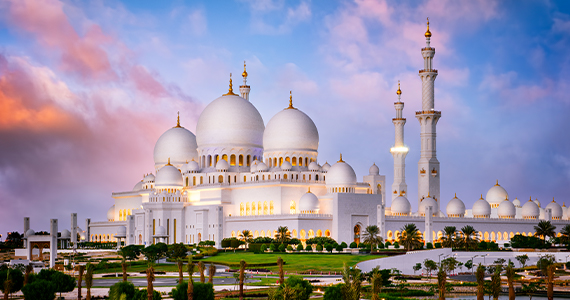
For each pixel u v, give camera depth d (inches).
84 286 5974.4
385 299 5054.1
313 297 5064.0
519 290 5649.6
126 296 4276.6
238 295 5108.3
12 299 5167.3
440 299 4498.0
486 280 6181.1
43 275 5142.7
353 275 4616.1
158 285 5925.2
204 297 4488.2
